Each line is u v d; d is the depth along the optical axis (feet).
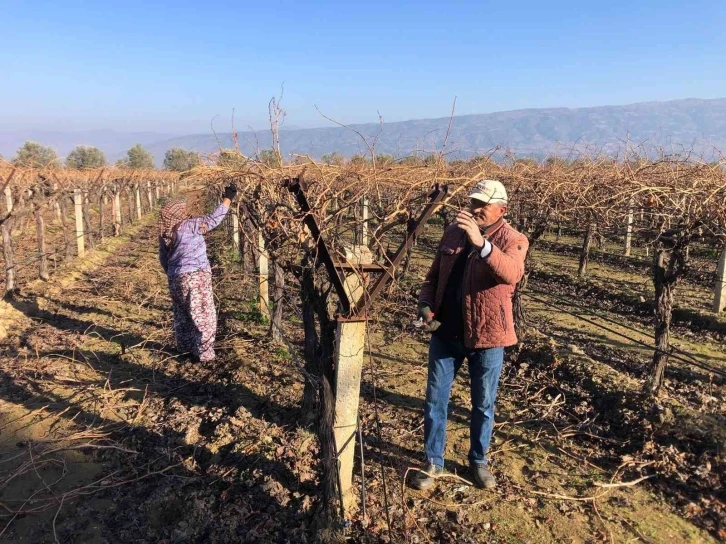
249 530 10.47
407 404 16.44
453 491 11.94
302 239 10.63
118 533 10.59
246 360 19.11
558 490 12.21
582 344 21.98
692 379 18.34
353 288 9.89
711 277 33.53
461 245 11.14
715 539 10.62
